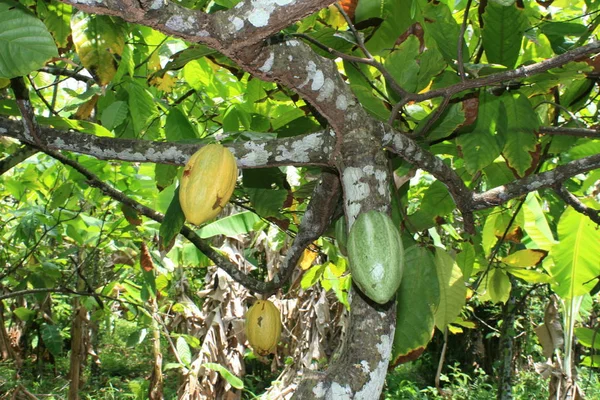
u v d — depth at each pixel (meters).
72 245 5.68
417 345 1.82
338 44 2.26
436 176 2.04
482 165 2.22
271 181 2.56
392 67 2.07
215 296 6.92
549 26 2.53
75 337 6.59
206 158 1.52
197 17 1.17
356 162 1.53
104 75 2.13
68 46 2.60
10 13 1.34
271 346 2.25
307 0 1.14
